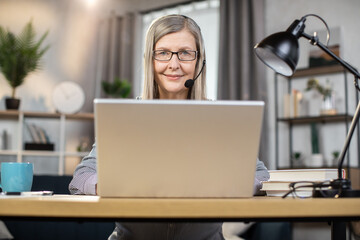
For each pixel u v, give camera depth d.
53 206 0.69
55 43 4.96
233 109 0.77
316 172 1.06
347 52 3.69
